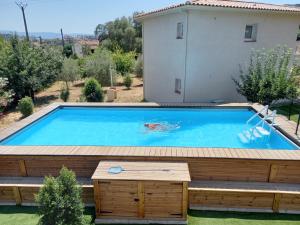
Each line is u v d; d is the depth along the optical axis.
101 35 61.25
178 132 10.42
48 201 4.68
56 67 19.31
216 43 12.73
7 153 7.06
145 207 5.75
